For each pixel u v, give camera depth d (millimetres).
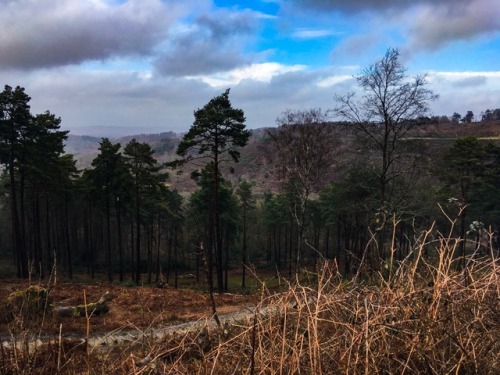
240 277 43188
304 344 2303
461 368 2035
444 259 2412
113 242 50750
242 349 2436
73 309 13453
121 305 15430
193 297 17266
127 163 34000
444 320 2127
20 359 2922
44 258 43094
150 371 2592
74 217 47500
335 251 46219
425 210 13828
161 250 51438
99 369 2713
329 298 2389
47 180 32406
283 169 23484
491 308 2193
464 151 21672
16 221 30203
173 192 44969
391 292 2307
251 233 56812
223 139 23672
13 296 8766
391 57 15938
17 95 27719
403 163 16781
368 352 2076
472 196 23641
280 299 2334
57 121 31266
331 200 34906
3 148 27984
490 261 2383
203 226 36375
